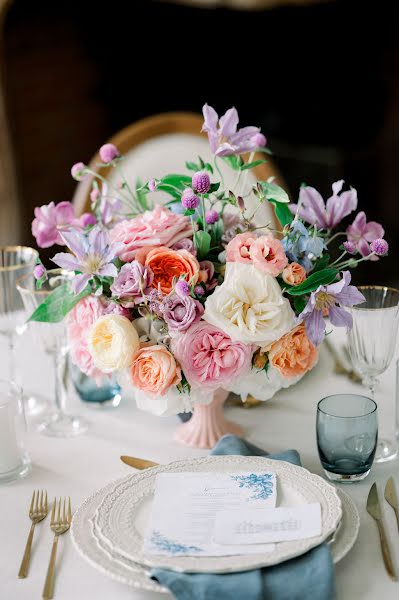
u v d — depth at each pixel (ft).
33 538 3.44
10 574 3.21
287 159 14.07
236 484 3.57
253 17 12.94
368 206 13.99
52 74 11.22
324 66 13.51
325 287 3.63
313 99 13.76
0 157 10.28
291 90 13.76
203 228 3.97
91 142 12.17
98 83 12.05
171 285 3.75
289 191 13.93
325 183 13.99
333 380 4.73
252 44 13.32
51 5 10.93
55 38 11.15
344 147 13.94
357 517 3.39
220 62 13.41
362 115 13.69
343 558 3.27
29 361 5.14
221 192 4.09
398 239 13.42
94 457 4.09
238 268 3.65
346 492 3.72
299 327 3.78
